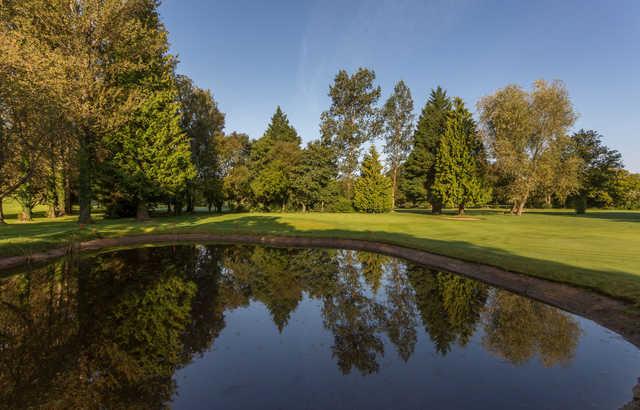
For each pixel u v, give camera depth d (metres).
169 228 21.66
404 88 49.09
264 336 6.66
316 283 10.63
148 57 26.72
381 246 16.36
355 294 9.48
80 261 13.64
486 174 35.97
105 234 18.91
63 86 15.35
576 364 5.28
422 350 5.96
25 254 13.30
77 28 20.23
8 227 20.58
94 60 21.28
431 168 39.94
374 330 6.94
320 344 6.27
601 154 59.69
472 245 14.47
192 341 6.40
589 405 4.18
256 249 16.77
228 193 43.09
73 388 4.74
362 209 43.00
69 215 35.66
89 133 21.61
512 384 4.75
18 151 12.91
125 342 6.31
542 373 5.05
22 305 8.31
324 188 44.34
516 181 35.59
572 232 19.33
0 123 11.99
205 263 13.44
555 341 6.16
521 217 33.59
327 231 20.70
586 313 7.28
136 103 24.11
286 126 64.25
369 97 47.06
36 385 4.82
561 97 33.44
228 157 44.50
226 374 5.16
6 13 17.61
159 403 4.32
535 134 35.62
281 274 11.77
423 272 11.85
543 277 9.17
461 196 32.44
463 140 33.03
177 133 28.45
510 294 9.10
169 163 27.02
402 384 4.80
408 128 49.31
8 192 13.62
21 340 6.36
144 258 14.38
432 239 16.75
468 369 5.23
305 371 5.24
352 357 5.73
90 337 6.54
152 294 9.38
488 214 39.94
